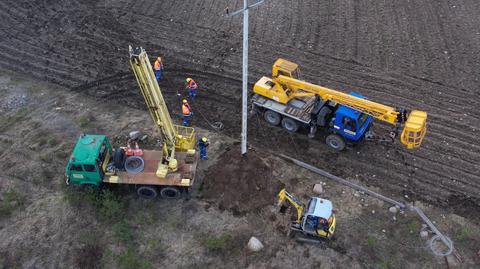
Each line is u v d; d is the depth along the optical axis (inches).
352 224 794.2
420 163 894.4
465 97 1032.2
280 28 1236.5
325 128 941.8
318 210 735.7
